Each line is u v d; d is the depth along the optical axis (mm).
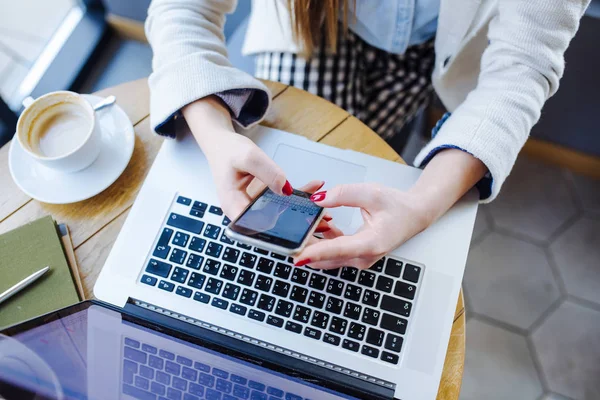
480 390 1161
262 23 875
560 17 632
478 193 637
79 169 648
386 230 559
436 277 584
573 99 1194
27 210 658
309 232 486
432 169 626
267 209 518
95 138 638
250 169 565
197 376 493
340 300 578
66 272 602
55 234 623
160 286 593
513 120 626
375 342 562
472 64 809
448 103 909
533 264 1286
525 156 1404
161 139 701
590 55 1067
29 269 602
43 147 654
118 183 672
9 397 458
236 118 679
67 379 471
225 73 662
